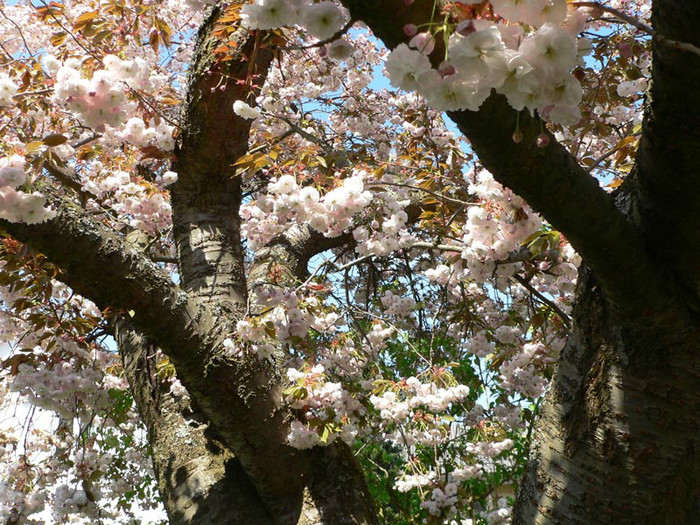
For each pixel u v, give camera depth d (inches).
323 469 120.5
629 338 77.0
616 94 134.4
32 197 77.7
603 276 71.9
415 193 177.0
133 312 101.6
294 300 116.5
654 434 75.9
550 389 87.4
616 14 38.4
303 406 113.4
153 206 134.8
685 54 53.7
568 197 63.7
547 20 35.3
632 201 76.8
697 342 73.6
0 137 100.4
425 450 189.0
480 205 95.7
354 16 45.9
